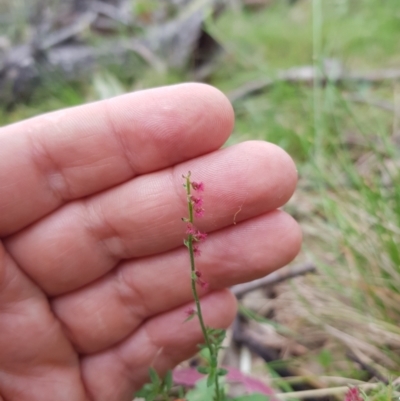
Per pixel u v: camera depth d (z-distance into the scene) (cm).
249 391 11
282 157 9
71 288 11
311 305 13
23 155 10
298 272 13
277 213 10
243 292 13
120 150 10
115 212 10
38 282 10
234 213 10
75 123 9
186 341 11
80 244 10
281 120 19
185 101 9
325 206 13
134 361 11
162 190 10
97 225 10
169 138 9
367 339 11
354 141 17
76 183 10
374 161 16
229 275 10
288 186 10
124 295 11
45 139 9
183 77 25
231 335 13
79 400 11
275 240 10
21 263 10
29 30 27
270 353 12
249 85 22
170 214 10
